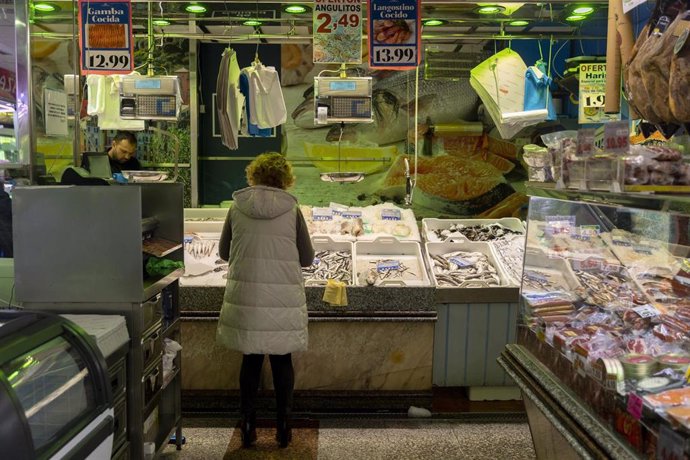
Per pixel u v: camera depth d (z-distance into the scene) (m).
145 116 4.27
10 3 2.93
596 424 1.86
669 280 1.99
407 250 4.50
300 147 6.74
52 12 3.93
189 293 3.93
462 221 5.10
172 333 3.38
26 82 2.98
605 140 2.11
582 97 4.75
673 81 1.90
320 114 4.16
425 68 4.88
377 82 6.63
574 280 2.47
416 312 3.95
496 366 4.11
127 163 5.00
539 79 4.52
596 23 4.68
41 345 1.85
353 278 4.10
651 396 1.63
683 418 1.47
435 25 4.82
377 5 3.95
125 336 2.50
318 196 6.81
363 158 6.74
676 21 1.99
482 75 4.64
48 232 2.57
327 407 4.01
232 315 3.33
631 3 2.34
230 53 4.33
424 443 3.58
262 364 3.73
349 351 3.98
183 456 3.40
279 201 3.32
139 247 2.55
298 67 6.61
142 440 2.64
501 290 4.02
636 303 2.13
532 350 2.59
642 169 1.95
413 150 6.73
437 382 4.10
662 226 2.03
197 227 4.73
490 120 6.71
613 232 2.28
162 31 5.00
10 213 2.98
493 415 3.98
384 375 4.00
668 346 1.95
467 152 6.75
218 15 4.49
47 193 2.56
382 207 4.94
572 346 2.13
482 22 4.71
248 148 6.77
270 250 3.30
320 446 3.54
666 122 2.18
